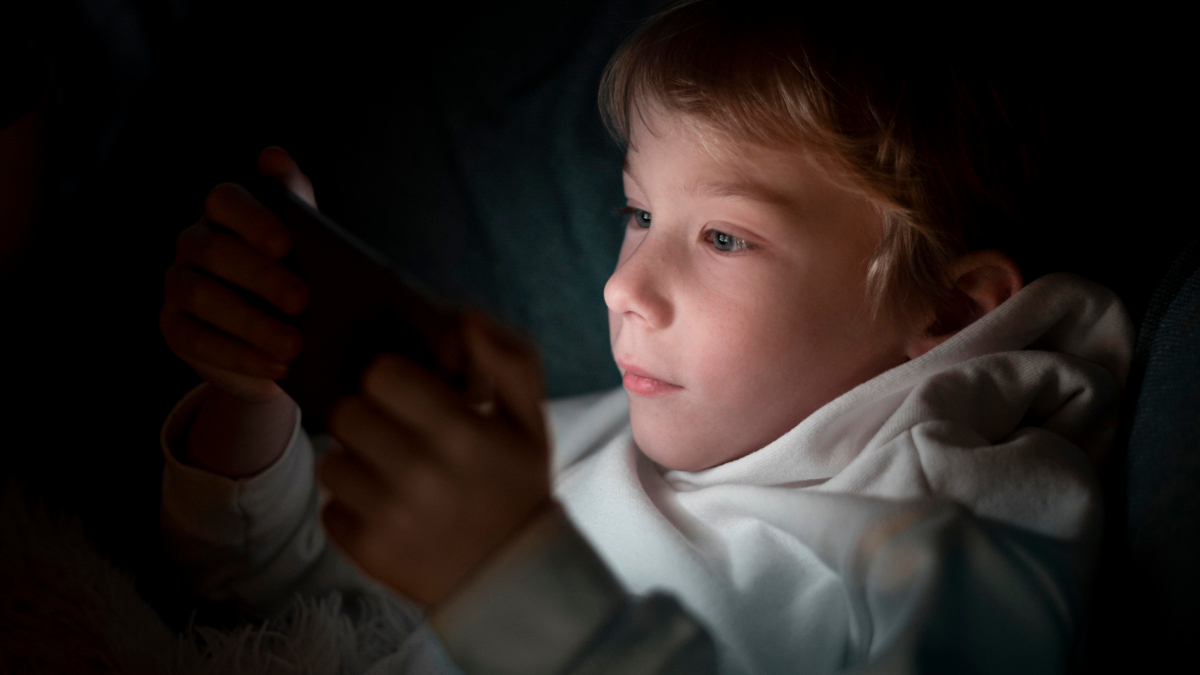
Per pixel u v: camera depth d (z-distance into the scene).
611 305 0.72
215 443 0.80
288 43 0.99
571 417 0.99
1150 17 0.78
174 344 0.63
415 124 1.00
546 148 1.01
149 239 0.94
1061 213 0.79
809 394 0.74
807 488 0.69
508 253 1.02
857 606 0.57
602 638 0.49
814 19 0.73
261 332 0.55
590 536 0.77
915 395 0.68
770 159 0.70
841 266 0.71
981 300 0.76
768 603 0.67
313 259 0.55
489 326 0.49
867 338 0.73
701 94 0.72
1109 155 0.78
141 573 0.86
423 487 0.46
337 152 0.99
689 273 0.71
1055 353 0.71
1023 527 0.59
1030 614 0.52
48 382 0.90
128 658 0.68
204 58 0.98
